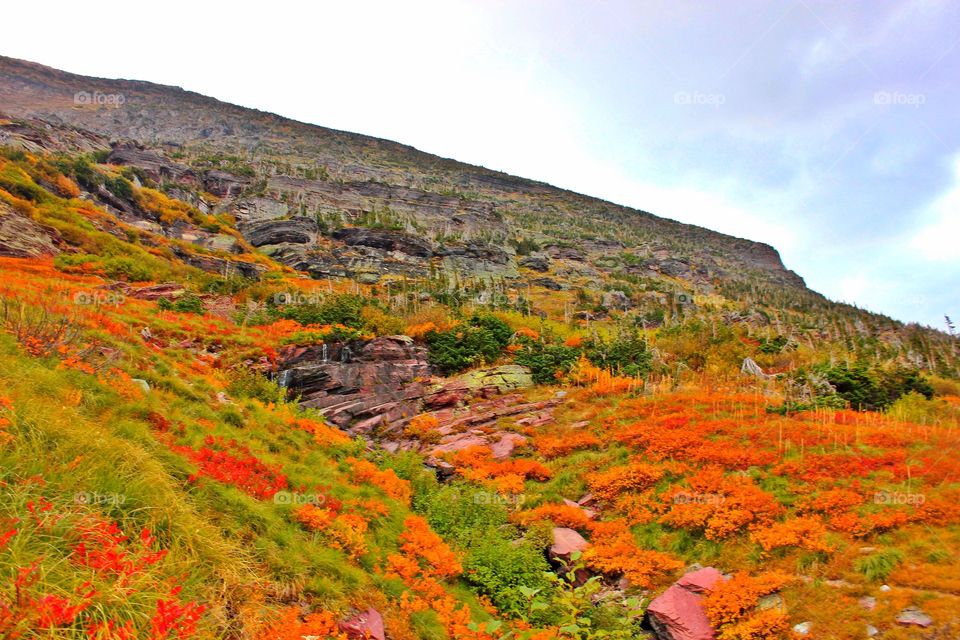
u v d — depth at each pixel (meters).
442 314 34.16
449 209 136.25
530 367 27.84
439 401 24.45
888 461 13.69
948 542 10.04
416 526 11.66
